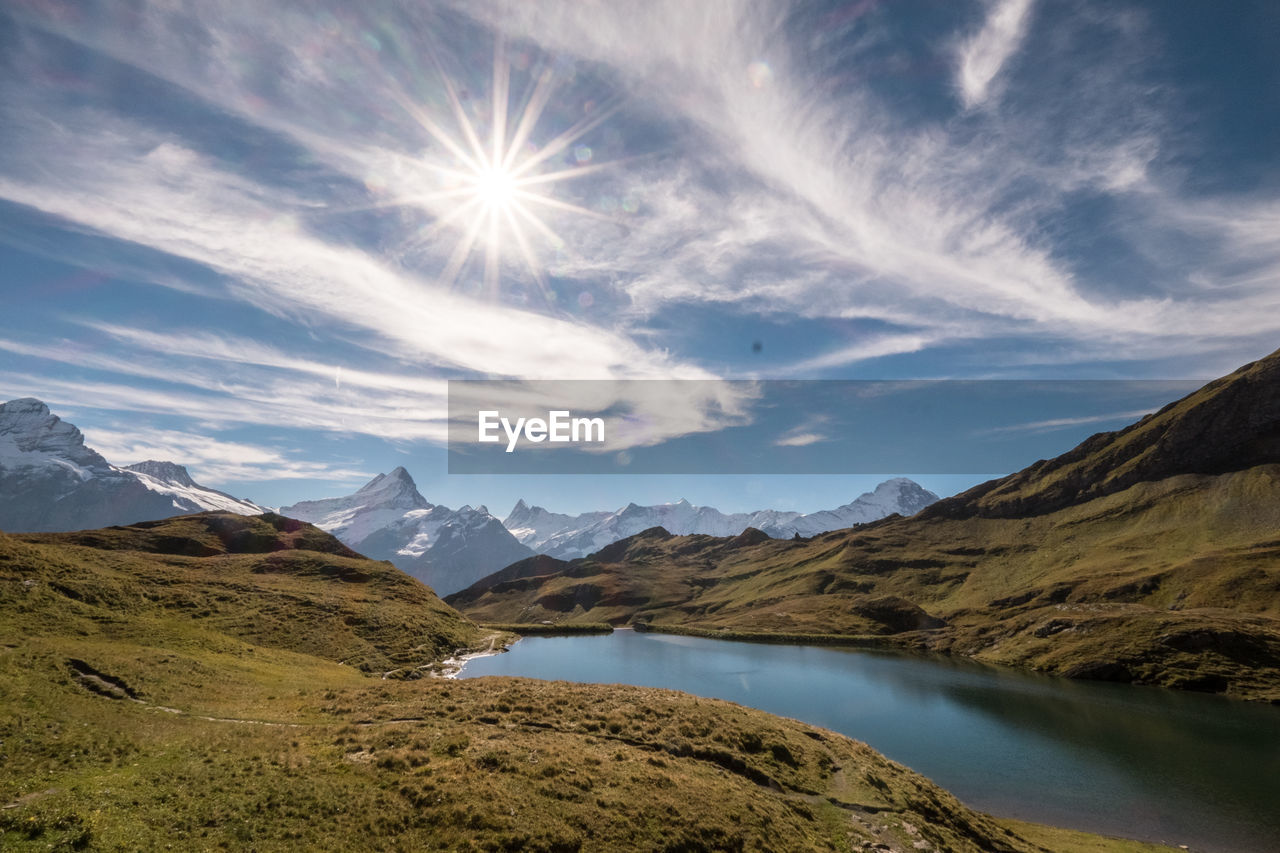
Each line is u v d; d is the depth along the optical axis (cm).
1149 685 11175
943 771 6228
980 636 16425
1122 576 18600
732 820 3269
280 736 3653
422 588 16188
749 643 18012
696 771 3891
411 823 2728
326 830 2558
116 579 8856
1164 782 5925
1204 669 11119
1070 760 6600
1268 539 17825
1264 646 11356
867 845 3447
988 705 9381
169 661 5169
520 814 2900
